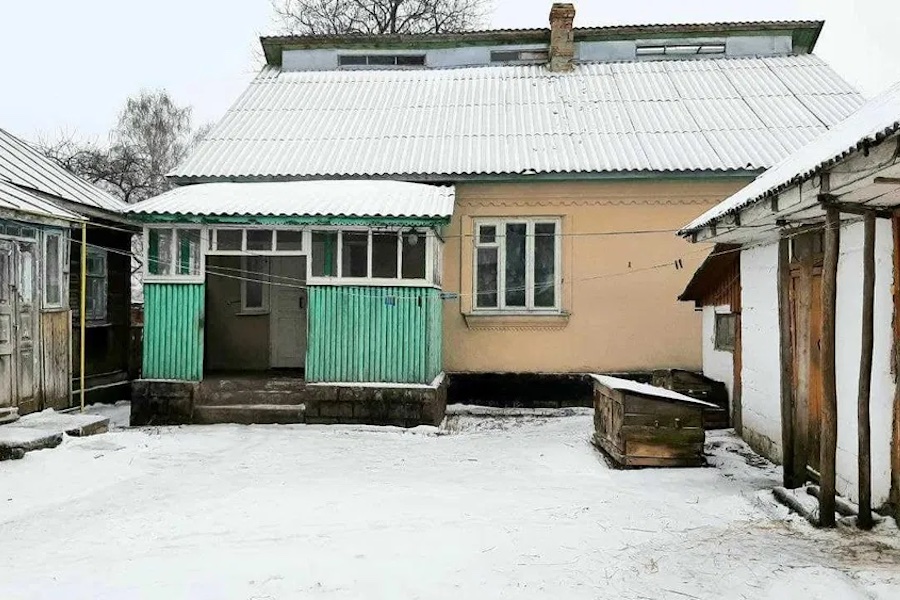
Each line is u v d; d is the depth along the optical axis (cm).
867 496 493
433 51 1551
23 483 618
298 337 1238
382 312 964
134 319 1627
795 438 649
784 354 620
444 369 1159
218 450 793
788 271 623
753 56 1500
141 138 3056
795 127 1195
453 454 785
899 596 367
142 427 950
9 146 1097
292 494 598
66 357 955
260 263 1240
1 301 812
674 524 518
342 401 957
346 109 1364
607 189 1146
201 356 977
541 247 1169
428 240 965
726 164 1091
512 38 1534
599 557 444
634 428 710
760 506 568
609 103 1335
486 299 1173
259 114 1350
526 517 532
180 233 976
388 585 397
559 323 1152
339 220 941
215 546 464
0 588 392
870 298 489
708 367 1012
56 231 932
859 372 521
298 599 378
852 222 546
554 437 892
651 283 1148
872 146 376
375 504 566
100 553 451
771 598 380
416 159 1162
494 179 1121
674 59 1514
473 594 385
